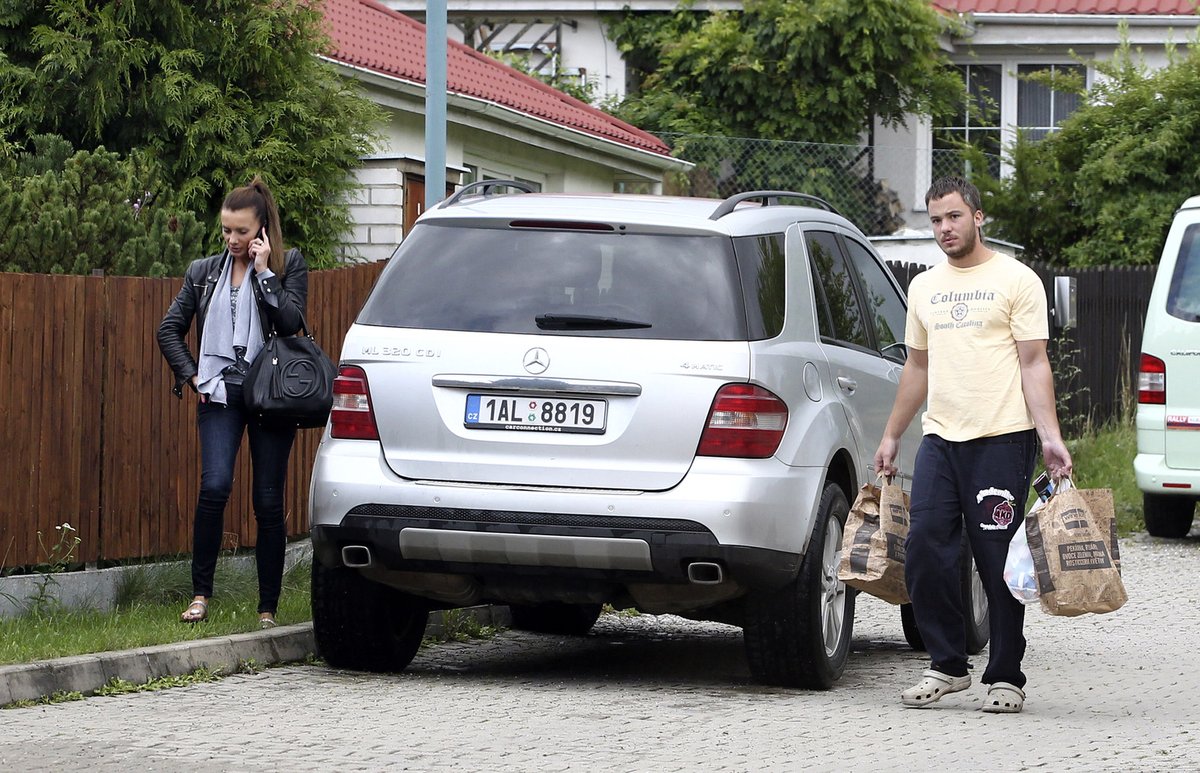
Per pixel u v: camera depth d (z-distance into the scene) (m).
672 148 66.88
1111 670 22.55
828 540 20.25
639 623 27.28
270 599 22.23
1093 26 77.50
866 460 21.81
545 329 19.45
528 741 16.58
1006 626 19.02
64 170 31.97
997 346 18.94
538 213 20.25
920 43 74.25
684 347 19.16
